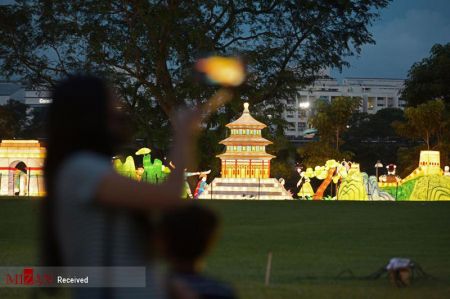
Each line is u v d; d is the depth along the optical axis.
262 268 13.40
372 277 11.71
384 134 111.00
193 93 49.78
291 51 55.06
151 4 50.47
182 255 4.71
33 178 43.22
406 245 17.66
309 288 10.86
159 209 4.17
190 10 50.19
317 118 72.69
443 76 81.88
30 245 17.67
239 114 53.38
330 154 71.56
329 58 55.16
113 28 52.06
